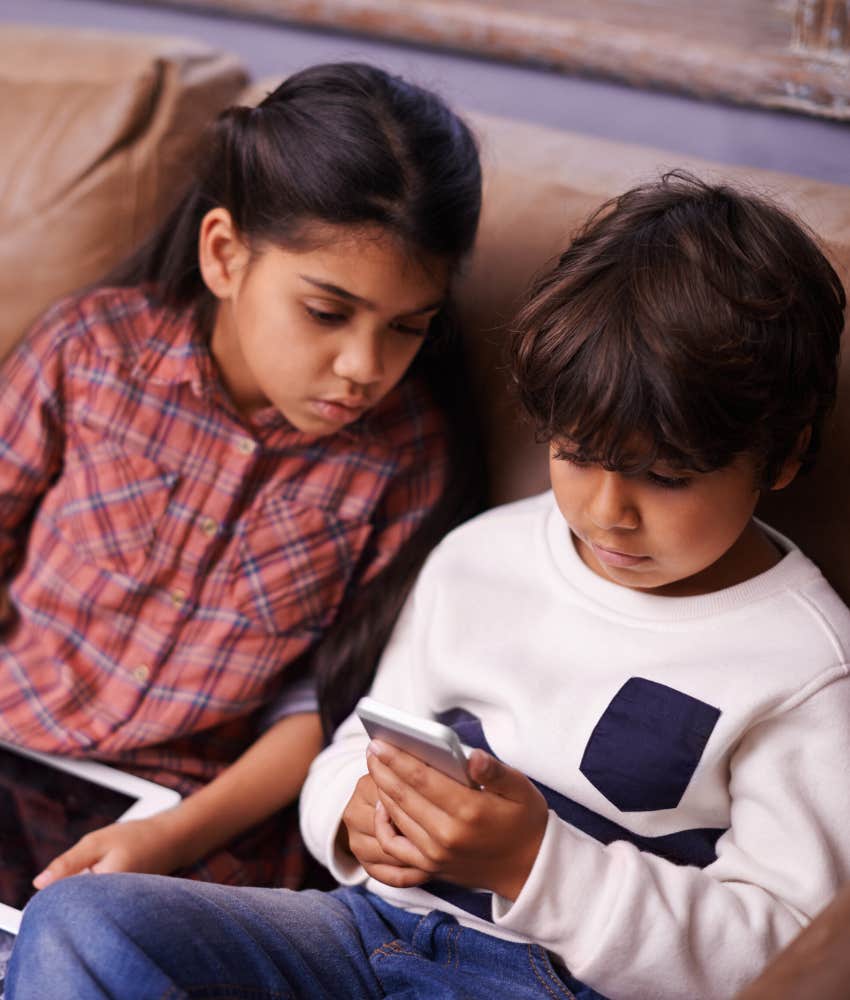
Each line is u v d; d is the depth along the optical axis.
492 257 1.08
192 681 1.10
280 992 0.78
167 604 1.11
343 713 1.07
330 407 1.00
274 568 1.10
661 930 0.77
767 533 0.92
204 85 1.27
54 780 1.08
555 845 0.79
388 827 0.84
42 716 1.12
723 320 0.76
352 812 0.88
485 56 1.32
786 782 0.81
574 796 0.87
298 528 1.10
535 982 0.82
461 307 1.09
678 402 0.74
